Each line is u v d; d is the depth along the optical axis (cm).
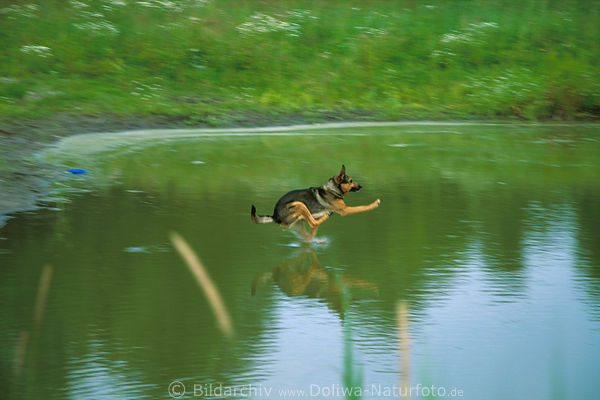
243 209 1146
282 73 2789
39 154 1588
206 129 2139
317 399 544
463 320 698
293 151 1745
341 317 706
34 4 3122
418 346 638
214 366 598
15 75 2538
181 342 643
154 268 845
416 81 2798
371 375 582
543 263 878
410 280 817
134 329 669
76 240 951
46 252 893
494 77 2831
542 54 3045
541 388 561
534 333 667
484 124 2367
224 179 1383
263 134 2059
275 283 805
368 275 836
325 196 986
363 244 965
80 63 2698
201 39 2964
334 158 1650
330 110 2473
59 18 3009
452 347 636
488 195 1273
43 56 2677
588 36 3241
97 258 876
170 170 1466
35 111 2120
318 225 1003
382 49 3016
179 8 3209
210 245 947
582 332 669
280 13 3328
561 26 3309
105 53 2798
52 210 1108
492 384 566
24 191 1212
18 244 924
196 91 2581
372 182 1380
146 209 1133
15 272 816
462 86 2747
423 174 1469
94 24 2983
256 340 652
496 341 649
